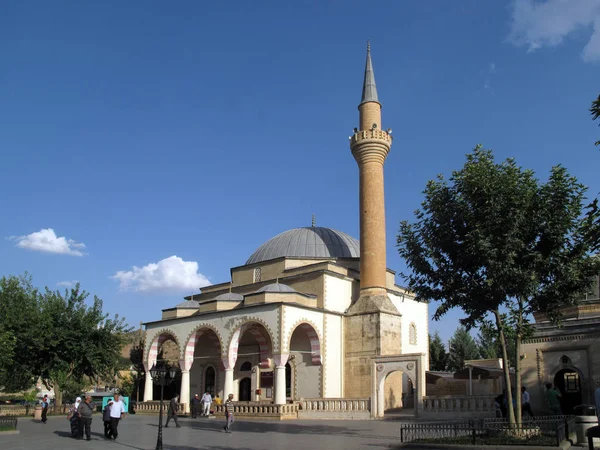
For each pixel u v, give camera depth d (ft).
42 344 134.92
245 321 128.06
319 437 73.67
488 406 99.14
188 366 139.13
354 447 61.21
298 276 144.97
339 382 133.39
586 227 40.65
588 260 63.21
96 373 149.79
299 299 133.18
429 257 67.97
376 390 114.73
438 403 105.91
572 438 59.72
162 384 65.41
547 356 95.81
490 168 65.77
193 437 78.38
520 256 63.98
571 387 95.45
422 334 165.58
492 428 61.36
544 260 62.59
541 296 64.85
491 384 148.66
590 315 101.86
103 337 145.59
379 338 130.52
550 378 94.79
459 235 67.46
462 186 66.95
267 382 138.00
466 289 67.31
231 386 127.65
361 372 131.85
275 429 88.12
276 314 122.72
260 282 154.20
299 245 162.91
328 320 133.69
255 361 144.05
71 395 173.88
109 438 78.95
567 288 63.98
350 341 135.74
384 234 140.87
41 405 127.34
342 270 148.77
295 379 134.51
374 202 140.26
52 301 143.84
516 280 61.93
